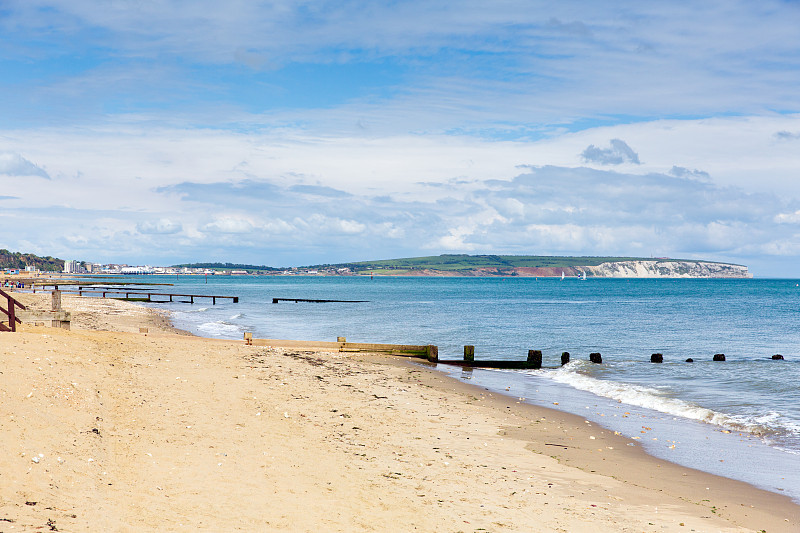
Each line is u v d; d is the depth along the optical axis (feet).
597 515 33.04
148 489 29.68
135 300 285.02
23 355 49.44
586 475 41.14
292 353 89.92
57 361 50.34
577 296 444.14
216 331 146.51
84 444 34.04
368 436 46.42
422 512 30.83
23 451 30.78
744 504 36.37
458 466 40.73
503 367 98.32
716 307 295.89
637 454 47.29
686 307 294.05
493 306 297.12
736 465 44.65
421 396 67.00
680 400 68.39
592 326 180.55
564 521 31.53
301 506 29.78
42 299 224.12
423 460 41.37
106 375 50.65
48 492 27.02
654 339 146.61
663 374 90.63
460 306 295.48
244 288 597.52
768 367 98.37
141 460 33.73
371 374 79.71
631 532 30.76
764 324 192.44
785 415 61.57
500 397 71.41
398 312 243.19
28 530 22.62
